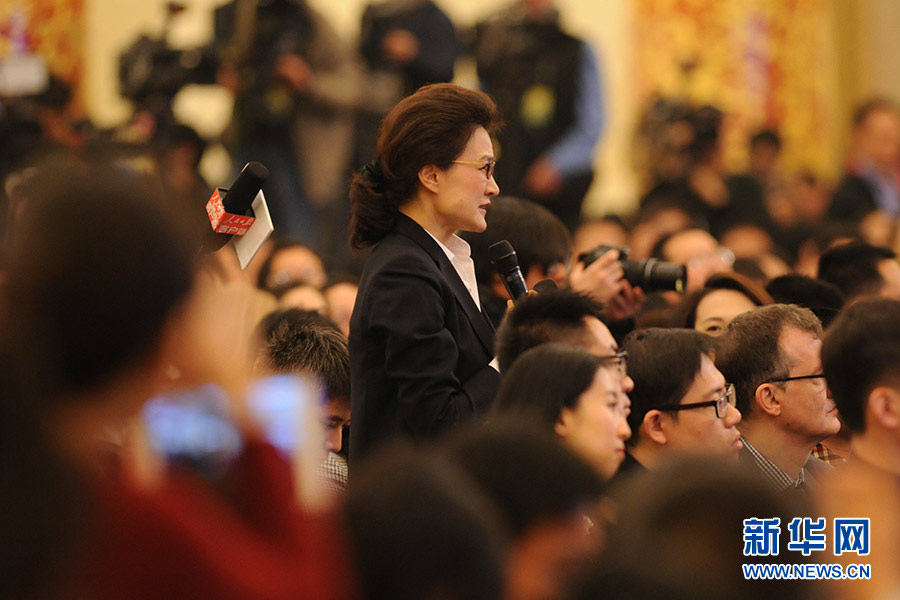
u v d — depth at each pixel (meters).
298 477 4.93
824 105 31.45
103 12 29.47
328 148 22.56
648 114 25.19
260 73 22.70
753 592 4.61
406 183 9.36
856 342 7.66
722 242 21.17
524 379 8.07
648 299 14.59
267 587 4.36
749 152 26.23
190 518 4.38
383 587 4.52
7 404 4.03
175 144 21.06
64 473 4.09
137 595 4.28
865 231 21.42
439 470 4.74
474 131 9.35
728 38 30.52
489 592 4.55
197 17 29.28
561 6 30.19
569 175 23.39
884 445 7.59
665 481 4.82
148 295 4.21
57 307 4.13
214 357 4.46
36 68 23.23
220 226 8.40
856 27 31.78
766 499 4.73
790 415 10.00
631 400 9.48
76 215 4.19
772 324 10.14
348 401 10.03
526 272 11.40
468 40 24.61
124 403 4.34
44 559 4.01
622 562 4.61
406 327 8.88
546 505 5.08
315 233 22.36
